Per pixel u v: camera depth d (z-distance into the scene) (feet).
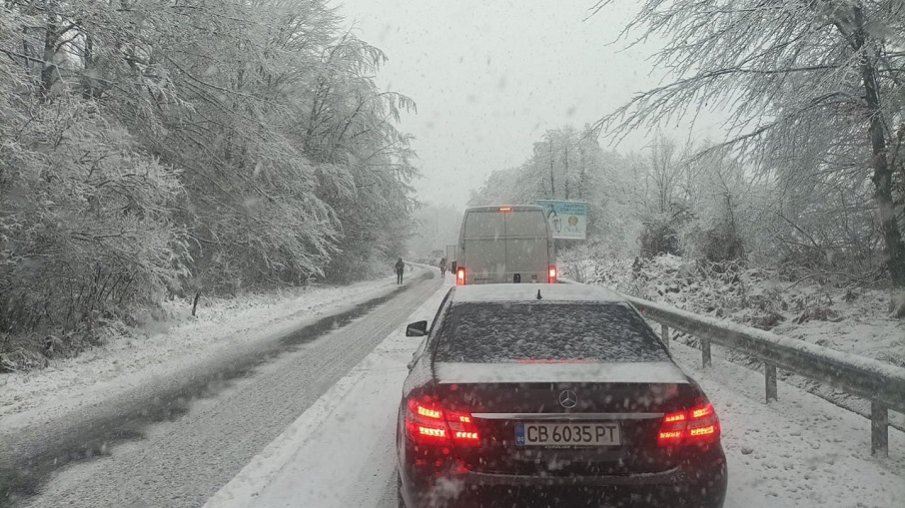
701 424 10.64
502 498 10.11
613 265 75.61
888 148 28.78
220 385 26.35
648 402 10.50
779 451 15.80
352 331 44.52
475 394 10.65
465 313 14.10
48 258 32.14
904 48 27.20
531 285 16.19
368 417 20.52
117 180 35.22
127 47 44.11
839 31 28.27
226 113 59.41
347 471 15.38
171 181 38.93
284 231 66.39
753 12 27.99
